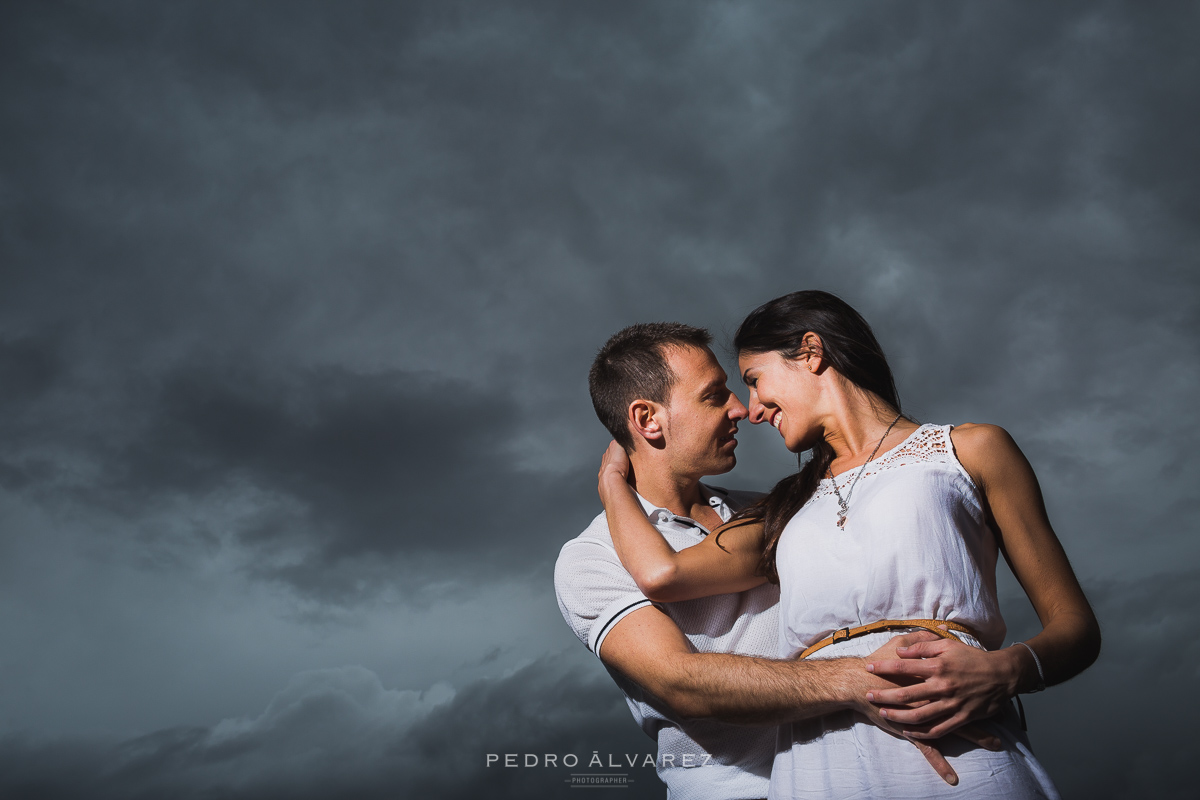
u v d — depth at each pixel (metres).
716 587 1.50
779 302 1.52
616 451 1.86
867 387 1.44
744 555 1.54
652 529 1.57
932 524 1.22
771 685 1.23
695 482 1.79
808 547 1.33
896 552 1.22
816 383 1.46
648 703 1.60
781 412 1.49
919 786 1.12
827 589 1.28
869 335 1.48
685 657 1.35
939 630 1.18
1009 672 1.11
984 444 1.29
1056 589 1.23
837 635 1.27
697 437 1.71
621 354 1.79
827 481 1.41
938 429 1.33
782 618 1.39
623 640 1.46
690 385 1.72
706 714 1.31
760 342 1.50
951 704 1.10
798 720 1.22
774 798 1.32
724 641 1.55
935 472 1.26
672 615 1.56
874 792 1.15
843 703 1.17
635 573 1.49
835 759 1.21
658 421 1.73
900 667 1.12
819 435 1.46
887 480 1.29
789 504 1.47
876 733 1.18
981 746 1.13
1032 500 1.27
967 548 1.23
